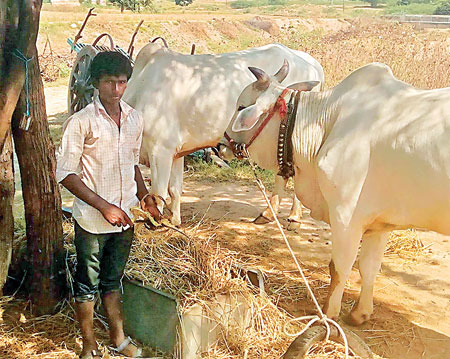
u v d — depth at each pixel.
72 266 4.28
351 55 12.75
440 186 3.41
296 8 68.12
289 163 4.12
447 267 5.31
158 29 35.66
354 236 3.81
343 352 3.78
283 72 4.35
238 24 40.22
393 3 74.81
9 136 4.04
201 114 5.63
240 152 4.24
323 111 3.97
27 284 4.21
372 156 3.67
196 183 7.84
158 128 5.57
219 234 5.95
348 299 4.66
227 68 5.73
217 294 3.90
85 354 3.61
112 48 6.86
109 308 3.66
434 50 12.50
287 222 6.39
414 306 4.59
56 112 13.70
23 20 3.72
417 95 3.70
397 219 3.69
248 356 3.75
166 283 3.97
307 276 5.03
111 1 51.91
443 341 4.09
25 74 3.76
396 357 3.88
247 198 7.24
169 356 3.76
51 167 4.02
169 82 5.61
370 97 3.81
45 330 3.98
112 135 3.39
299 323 4.12
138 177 3.67
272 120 4.09
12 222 4.19
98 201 3.28
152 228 3.72
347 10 63.00
